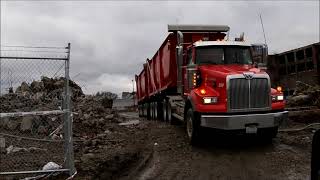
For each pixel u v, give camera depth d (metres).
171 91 16.69
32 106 13.00
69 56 8.00
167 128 14.99
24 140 10.76
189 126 11.12
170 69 15.43
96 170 8.48
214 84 10.36
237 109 9.95
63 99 8.87
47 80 15.37
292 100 15.33
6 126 11.87
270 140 11.02
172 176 8.24
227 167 8.74
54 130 11.55
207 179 7.96
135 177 8.28
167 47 15.69
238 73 10.07
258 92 10.03
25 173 7.73
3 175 7.95
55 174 7.97
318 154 4.14
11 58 7.64
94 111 18.89
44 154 9.44
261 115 9.89
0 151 9.66
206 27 14.87
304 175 7.90
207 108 10.09
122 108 54.09
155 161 9.53
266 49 11.98
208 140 11.73
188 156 9.88
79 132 13.90
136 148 10.94
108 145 11.55
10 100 12.98
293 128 12.86
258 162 9.03
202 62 11.65
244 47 11.98
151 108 22.61
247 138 11.82
